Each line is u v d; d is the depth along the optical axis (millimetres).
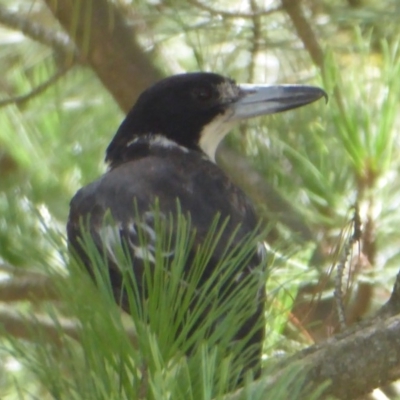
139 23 8234
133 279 4164
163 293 4000
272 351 5395
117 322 3918
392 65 6574
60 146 8430
